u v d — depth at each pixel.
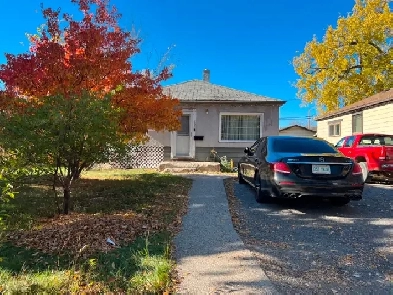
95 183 9.32
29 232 4.60
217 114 14.62
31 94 6.84
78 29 7.06
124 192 7.87
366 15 24.03
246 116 14.76
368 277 3.47
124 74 7.57
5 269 3.32
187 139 14.75
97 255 3.77
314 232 5.05
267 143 7.21
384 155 9.91
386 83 23.66
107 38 7.28
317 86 26.19
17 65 6.69
